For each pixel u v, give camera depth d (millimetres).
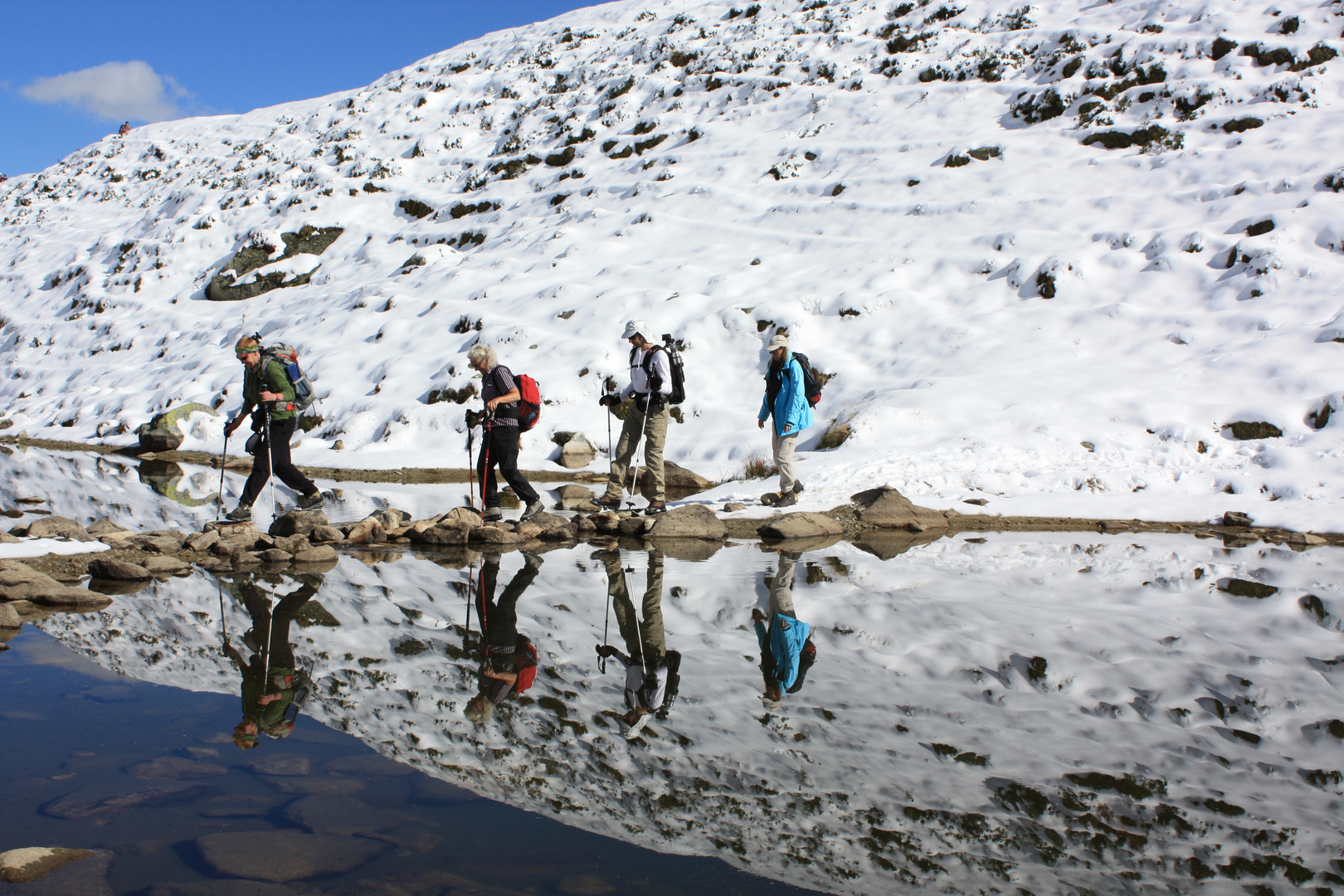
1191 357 11750
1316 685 3791
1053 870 2180
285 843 2299
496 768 2854
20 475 12555
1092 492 9641
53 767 2848
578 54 31359
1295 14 18906
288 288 23031
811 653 4262
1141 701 3572
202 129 39281
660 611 5145
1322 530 8117
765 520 8867
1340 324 11141
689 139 23375
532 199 23047
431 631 4660
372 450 14289
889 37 24781
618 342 15164
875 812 2533
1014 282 14492
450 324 17391
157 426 15789
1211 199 15023
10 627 4707
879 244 16562
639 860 2207
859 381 13219
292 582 6035
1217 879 2125
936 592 5719
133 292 24781
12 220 34969
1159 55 19250
